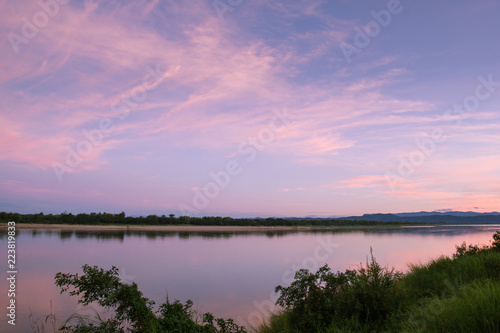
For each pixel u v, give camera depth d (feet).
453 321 14.60
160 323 19.39
